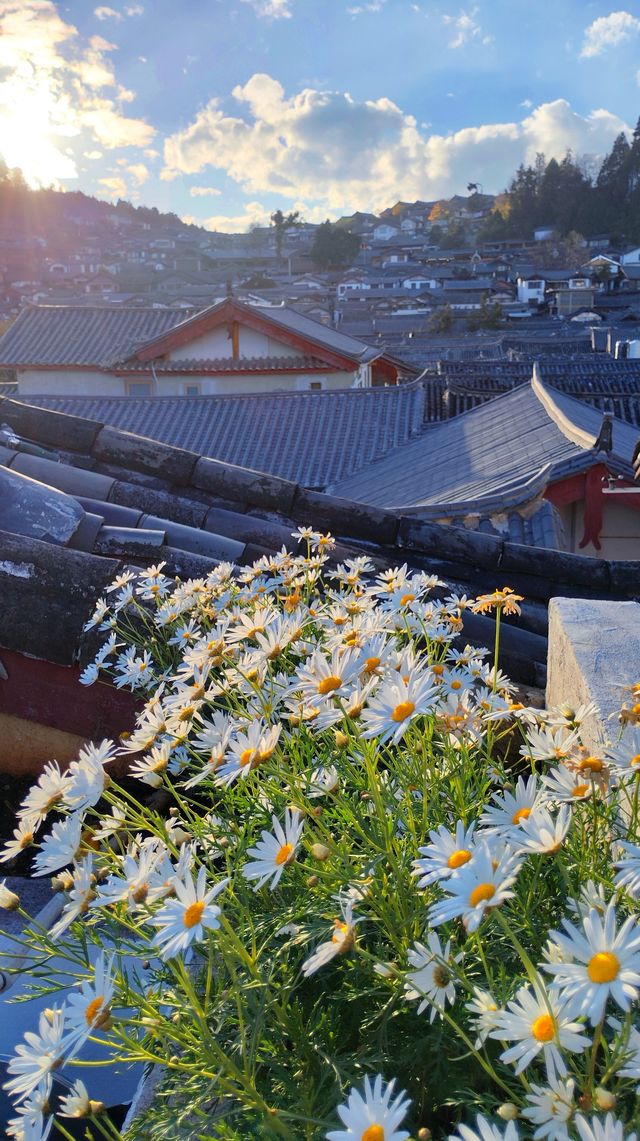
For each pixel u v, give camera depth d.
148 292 64.12
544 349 28.88
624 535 6.16
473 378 16.23
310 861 0.93
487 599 1.32
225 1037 0.86
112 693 1.72
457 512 5.31
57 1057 0.74
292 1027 0.81
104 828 0.99
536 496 5.33
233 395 11.49
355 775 0.97
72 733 1.75
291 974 0.87
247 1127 0.81
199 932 0.74
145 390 14.73
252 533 2.55
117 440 2.82
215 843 0.98
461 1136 0.66
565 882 0.78
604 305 50.69
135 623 1.70
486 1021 0.66
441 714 1.07
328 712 0.96
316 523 2.66
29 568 1.74
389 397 11.30
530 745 1.16
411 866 0.89
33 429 2.87
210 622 1.65
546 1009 0.63
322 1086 0.81
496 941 0.84
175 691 1.57
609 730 1.13
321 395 11.45
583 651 1.48
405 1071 0.81
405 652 1.06
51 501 2.10
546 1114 0.60
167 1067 0.85
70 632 1.70
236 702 1.20
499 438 8.20
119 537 2.11
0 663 1.74
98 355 16.02
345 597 1.51
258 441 10.59
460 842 0.75
